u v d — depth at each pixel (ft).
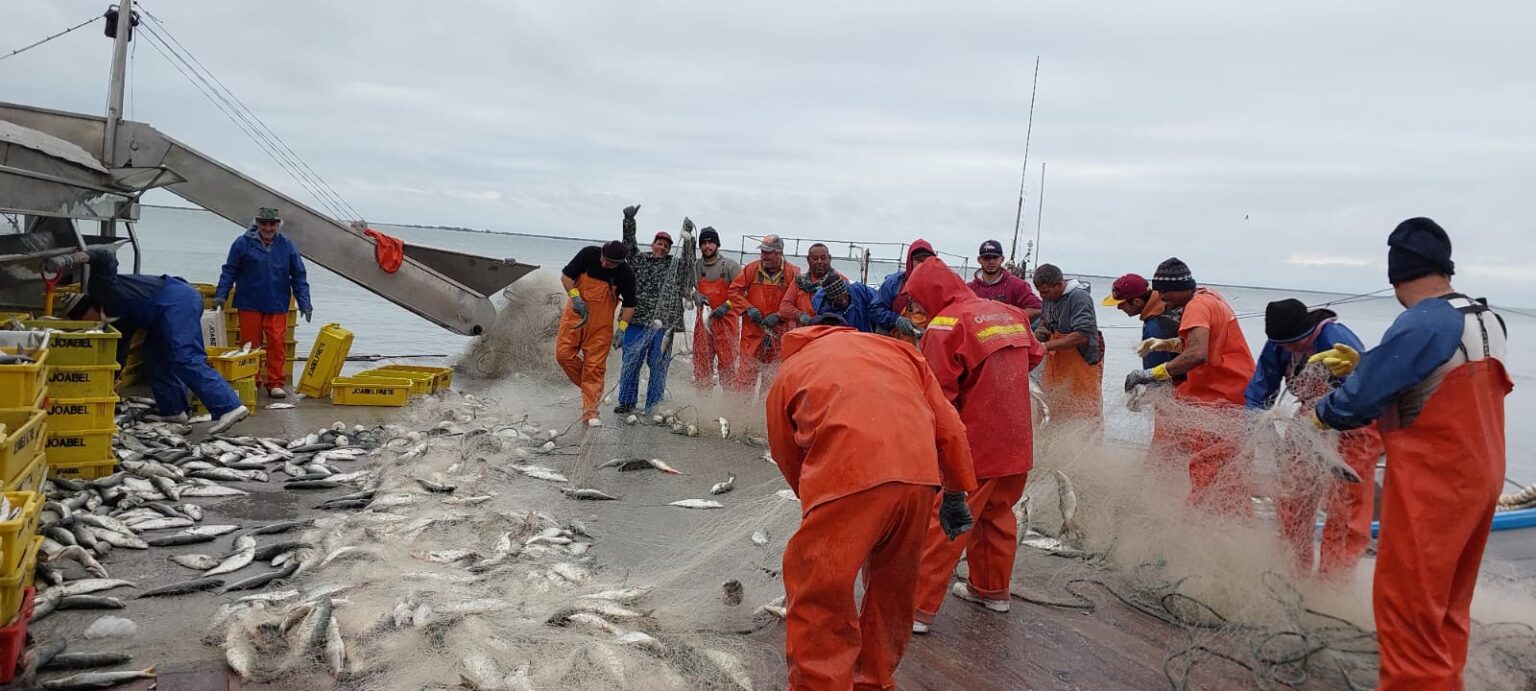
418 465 23.79
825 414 11.07
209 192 39.81
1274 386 18.45
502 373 43.98
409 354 53.83
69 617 14.07
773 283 34.32
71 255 26.53
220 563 16.63
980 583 16.71
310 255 41.55
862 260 37.60
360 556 17.08
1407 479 12.06
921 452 11.00
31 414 16.46
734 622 15.30
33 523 13.55
